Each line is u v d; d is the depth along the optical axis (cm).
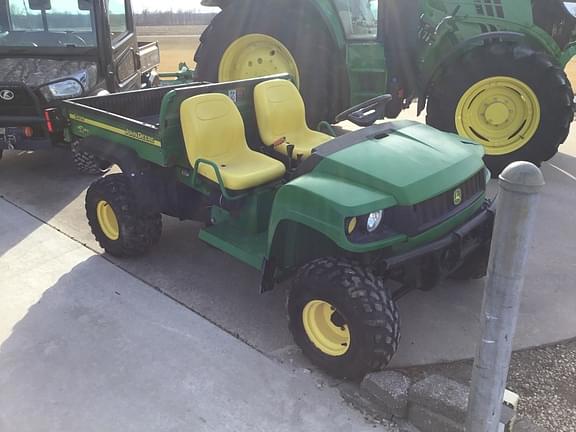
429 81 554
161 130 329
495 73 521
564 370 278
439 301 339
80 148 382
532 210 176
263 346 296
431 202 269
